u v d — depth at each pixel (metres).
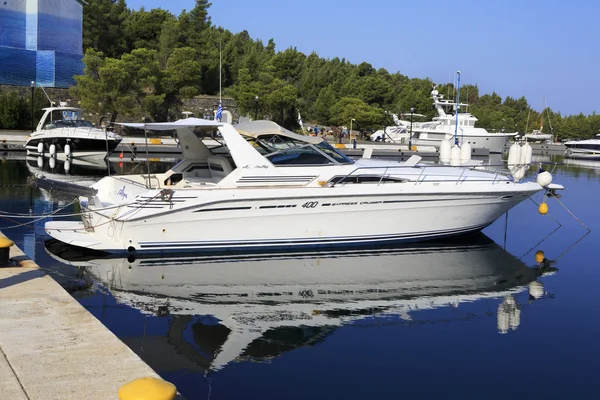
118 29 59.94
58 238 11.02
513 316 8.51
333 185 11.47
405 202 11.84
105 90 44.38
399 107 78.19
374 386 6.18
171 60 51.44
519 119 95.38
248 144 11.23
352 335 7.66
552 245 13.32
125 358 5.33
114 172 25.05
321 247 11.73
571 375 6.55
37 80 46.31
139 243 10.92
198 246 11.11
